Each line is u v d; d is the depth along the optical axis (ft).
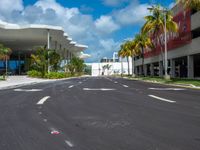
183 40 153.48
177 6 164.14
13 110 37.17
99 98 51.83
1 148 19.48
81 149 19.04
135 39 237.86
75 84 109.19
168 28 158.10
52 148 19.34
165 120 28.99
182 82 108.06
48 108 38.63
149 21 160.76
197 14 133.18
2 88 86.79
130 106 40.06
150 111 35.17
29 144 20.39
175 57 171.32
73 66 311.06
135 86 93.04
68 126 26.50
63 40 259.39
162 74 213.87
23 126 26.71
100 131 24.29
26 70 330.95
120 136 22.44
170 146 19.47
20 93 65.36
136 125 26.58
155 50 225.76
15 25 203.21
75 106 40.50
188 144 19.94
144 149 18.84
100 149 18.98
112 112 34.55
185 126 25.98
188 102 44.75
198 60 178.81
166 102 44.80
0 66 284.61
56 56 203.72
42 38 241.55
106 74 548.72
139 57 305.94
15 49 312.09
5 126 26.78
